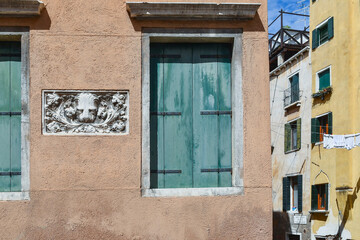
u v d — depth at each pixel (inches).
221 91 259.6
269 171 247.4
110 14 251.1
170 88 257.6
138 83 248.1
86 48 248.1
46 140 240.7
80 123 244.4
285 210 869.8
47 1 249.0
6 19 245.4
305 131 806.5
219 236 241.3
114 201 240.2
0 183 243.3
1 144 246.1
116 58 248.8
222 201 243.3
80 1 250.5
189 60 260.4
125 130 246.4
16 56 252.5
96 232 238.2
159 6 247.4
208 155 255.4
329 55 726.5
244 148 247.6
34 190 237.9
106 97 247.6
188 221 241.0
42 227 236.5
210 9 250.1
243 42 253.8
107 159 242.4
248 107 250.2
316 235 753.6
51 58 246.1
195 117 257.3
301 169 819.4
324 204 739.4
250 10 251.4
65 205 238.5
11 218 235.5
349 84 661.3
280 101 922.1
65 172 240.1
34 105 242.4
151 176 251.1
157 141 253.6
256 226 243.0
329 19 724.0
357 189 631.2
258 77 252.4
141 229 239.3
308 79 802.2
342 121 667.4
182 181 252.4
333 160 703.7
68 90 245.1
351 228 642.2
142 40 251.3
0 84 249.9
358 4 652.1
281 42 926.4
